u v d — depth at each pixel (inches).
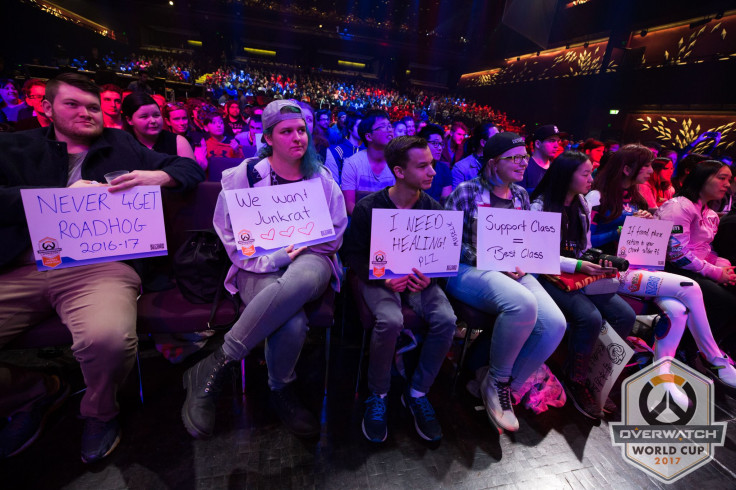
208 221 64.7
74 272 49.6
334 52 1042.7
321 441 56.5
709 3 407.5
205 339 73.5
